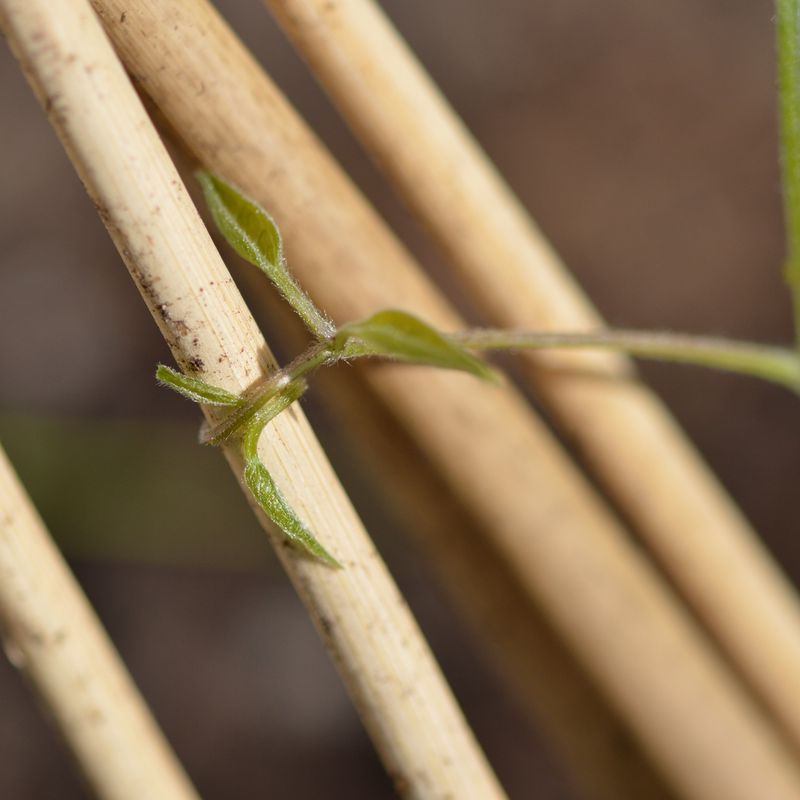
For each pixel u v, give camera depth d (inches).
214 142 17.3
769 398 41.6
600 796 19.6
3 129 46.2
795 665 19.9
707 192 44.1
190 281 16.3
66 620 17.5
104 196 16.2
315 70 18.1
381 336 16.3
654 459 19.4
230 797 40.9
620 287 43.8
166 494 35.7
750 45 44.9
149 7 16.9
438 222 18.6
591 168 44.9
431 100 18.3
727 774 19.4
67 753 17.9
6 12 15.9
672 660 19.1
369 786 40.8
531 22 46.3
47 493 35.4
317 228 17.6
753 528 40.8
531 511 18.6
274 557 35.8
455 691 41.3
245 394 16.5
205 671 41.8
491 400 18.5
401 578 40.9
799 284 18.2
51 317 44.3
